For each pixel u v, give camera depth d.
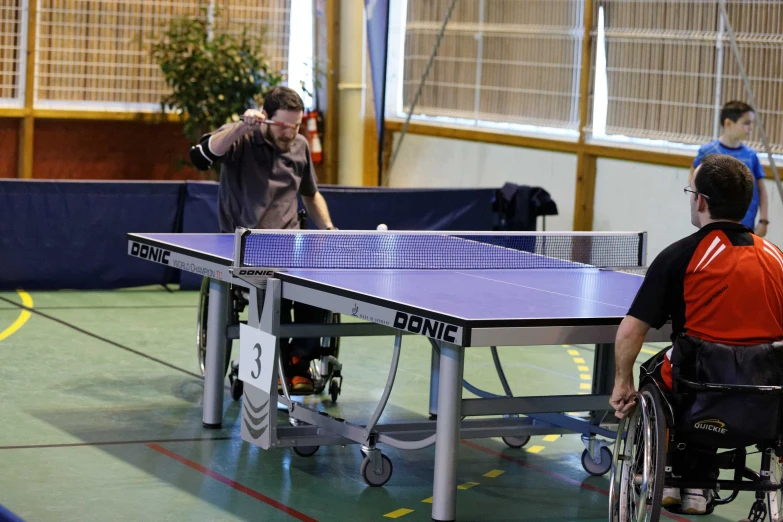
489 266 4.87
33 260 8.22
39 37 11.16
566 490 4.43
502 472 4.64
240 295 5.52
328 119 12.66
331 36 12.45
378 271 4.54
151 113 11.75
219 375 4.98
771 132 8.67
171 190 8.49
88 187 8.29
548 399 4.15
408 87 12.68
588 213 10.41
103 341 6.74
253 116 5.03
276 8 12.14
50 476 4.24
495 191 9.29
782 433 3.36
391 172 12.94
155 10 11.58
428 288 4.15
